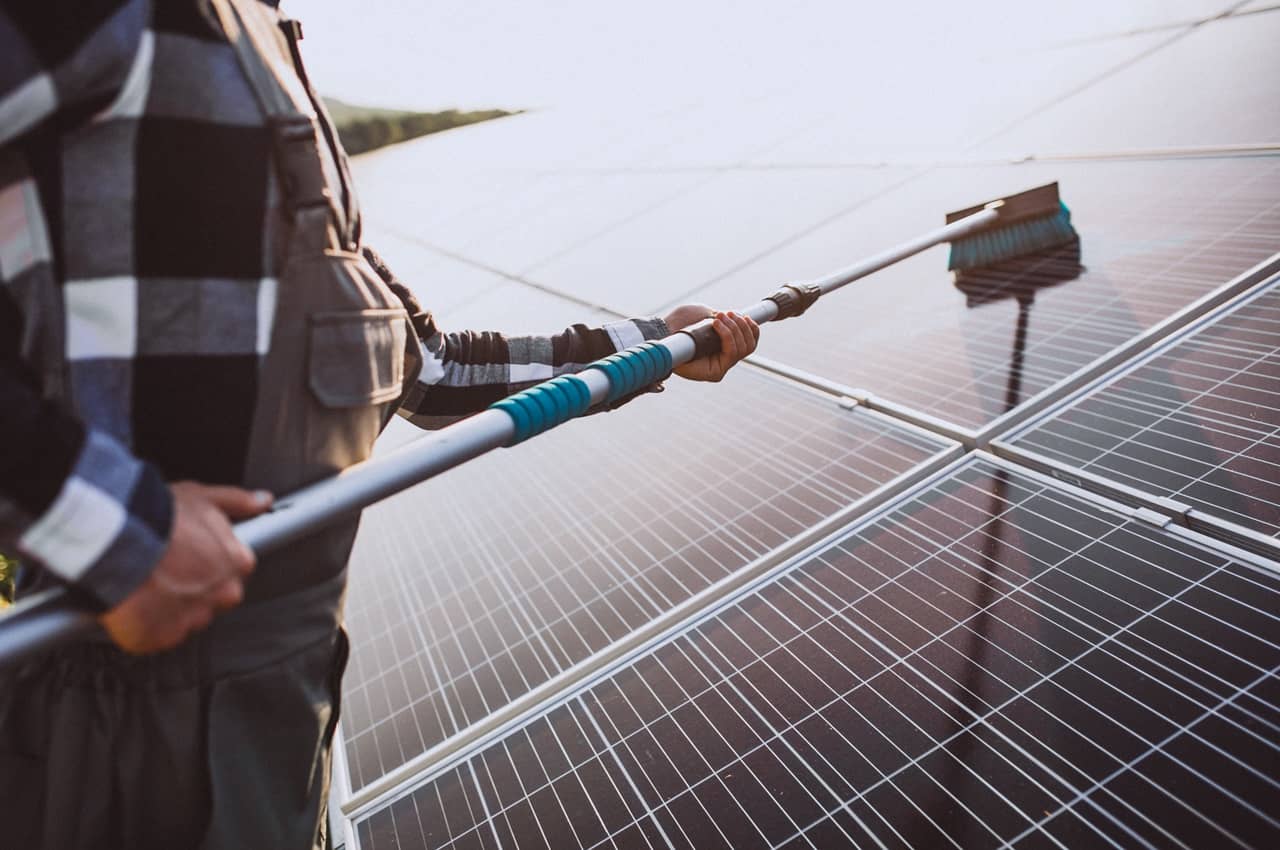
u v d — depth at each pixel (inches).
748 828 45.8
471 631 72.3
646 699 56.9
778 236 130.0
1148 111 116.3
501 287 158.7
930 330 89.3
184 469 35.8
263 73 36.0
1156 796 39.6
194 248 34.1
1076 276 87.1
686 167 195.3
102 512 29.5
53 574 29.9
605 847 48.2
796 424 82.7
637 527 76.6
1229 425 59.5
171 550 30.9
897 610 55.4
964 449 68.9
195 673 38.1
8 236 32.5
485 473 99.4
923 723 47.4
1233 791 38.6
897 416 77.2
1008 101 147.1
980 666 49.6
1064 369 73.4
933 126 152.3
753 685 54.2
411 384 49.6
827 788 46.3
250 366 35.7
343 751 64.7
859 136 164.4
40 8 29.0
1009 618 51.8
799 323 102.3
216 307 34.7
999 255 92.7
